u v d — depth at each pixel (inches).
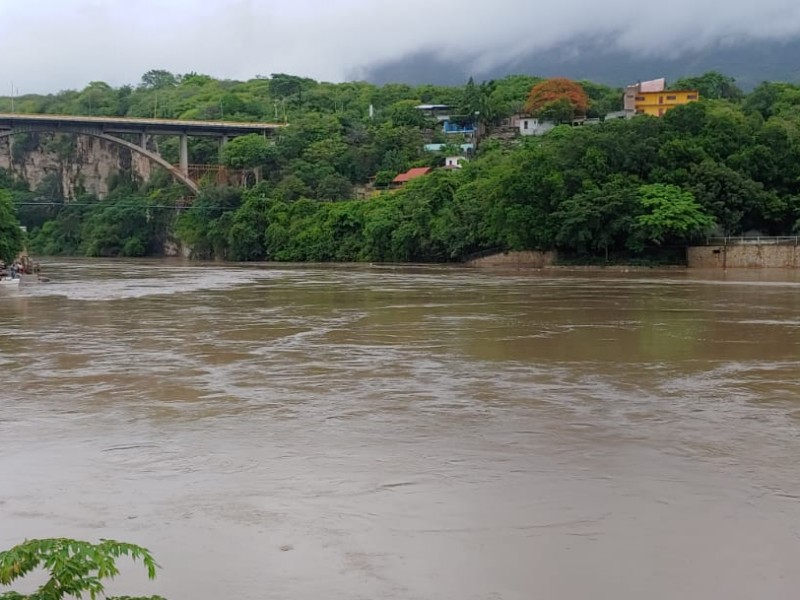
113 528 268.5
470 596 217.2
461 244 2888.8
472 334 804.6
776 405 456.4
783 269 2272.4
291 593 219.6
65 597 215.0
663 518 272.5
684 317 954.1
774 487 304.3
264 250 3843.5
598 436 385.1
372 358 647.8
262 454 357.1
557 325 879.7
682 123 2578.7
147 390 516.4
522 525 267.4
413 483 312.8
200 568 236.2
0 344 752.3
